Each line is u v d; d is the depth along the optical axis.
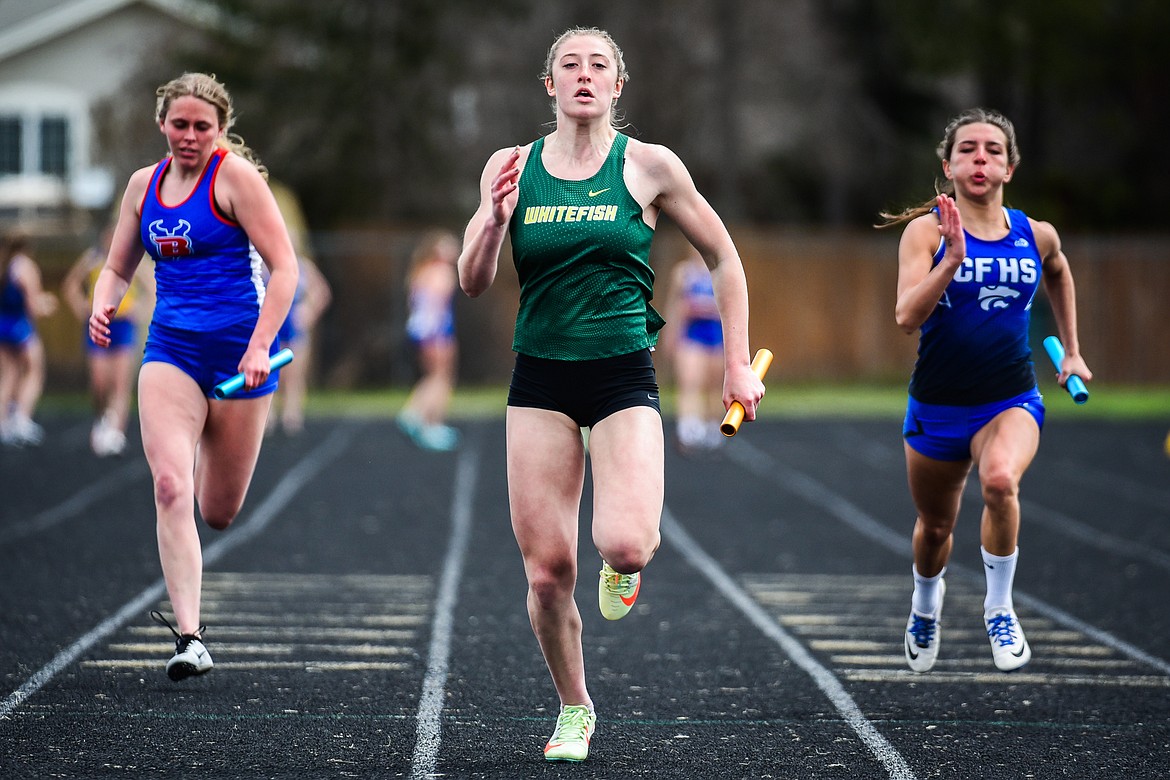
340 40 98.62
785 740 16.03
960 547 32.62
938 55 109.75
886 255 93.75
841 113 102.50
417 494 41.44
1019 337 17.92
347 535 33.22
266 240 17.77
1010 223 18.05
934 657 18.81
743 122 106.88
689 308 54.28
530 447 14.45
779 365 93.44
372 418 70.44
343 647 21.00
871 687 18.86
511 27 102.00
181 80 17.72
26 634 21.52
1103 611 24.61
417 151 100.19
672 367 87.94
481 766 14.75
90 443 55.84
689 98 100.56
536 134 101.69
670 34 100.50
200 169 17.80
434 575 27.75
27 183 94.69
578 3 101.00
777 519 37.25
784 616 24.11
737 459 53.47
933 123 114.81
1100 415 75.06
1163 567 29.61
